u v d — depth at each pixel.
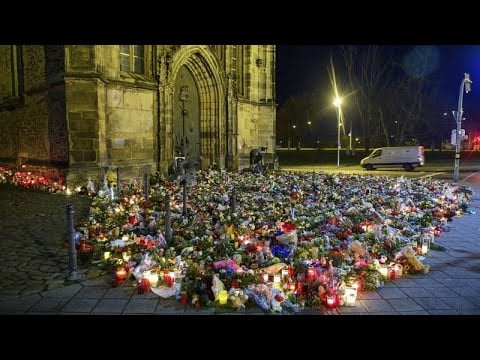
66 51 14.77
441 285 6.46
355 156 53.34
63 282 6.43
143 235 8.53
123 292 6.05
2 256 7.71
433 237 8.92
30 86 17.91
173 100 20.23
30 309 5.46
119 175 15.78
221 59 23.16
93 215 10.28
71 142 15.02
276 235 8.34
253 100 26.62
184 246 7.61
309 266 6.39
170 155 19.11
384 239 8.28
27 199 13.83
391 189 16.11
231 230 8.50
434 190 16.25
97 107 15.06
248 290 5.70
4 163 20.53
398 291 6.19
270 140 28.20
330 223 9.63
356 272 6.53
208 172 20.70
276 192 15.16
